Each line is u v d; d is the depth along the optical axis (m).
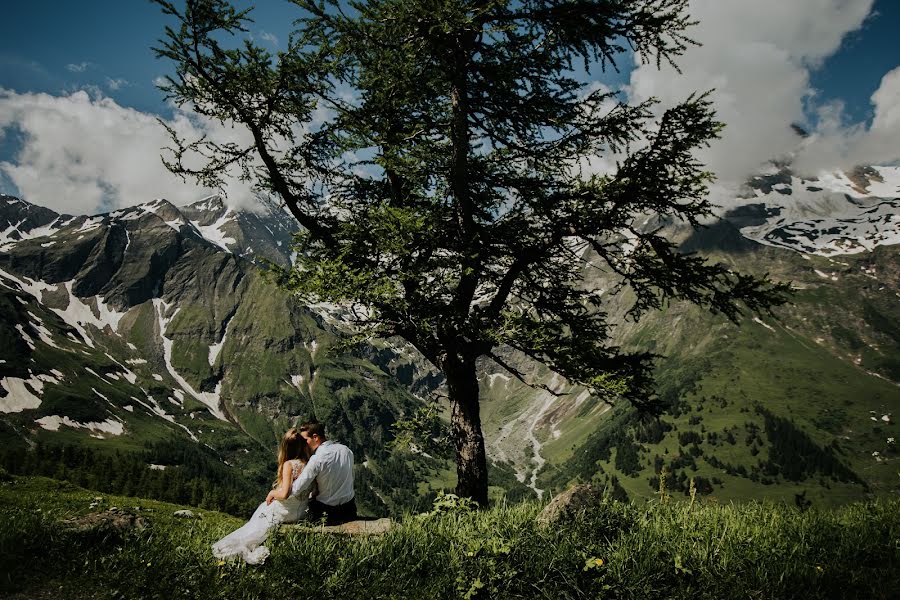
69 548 4.84
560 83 9.23
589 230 8.59
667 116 7.61
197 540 5.41
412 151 8.96
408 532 5.57
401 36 8.19
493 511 6.31
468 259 8.54
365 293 7.60
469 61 9.09
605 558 5.12
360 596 4.73
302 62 8.09
